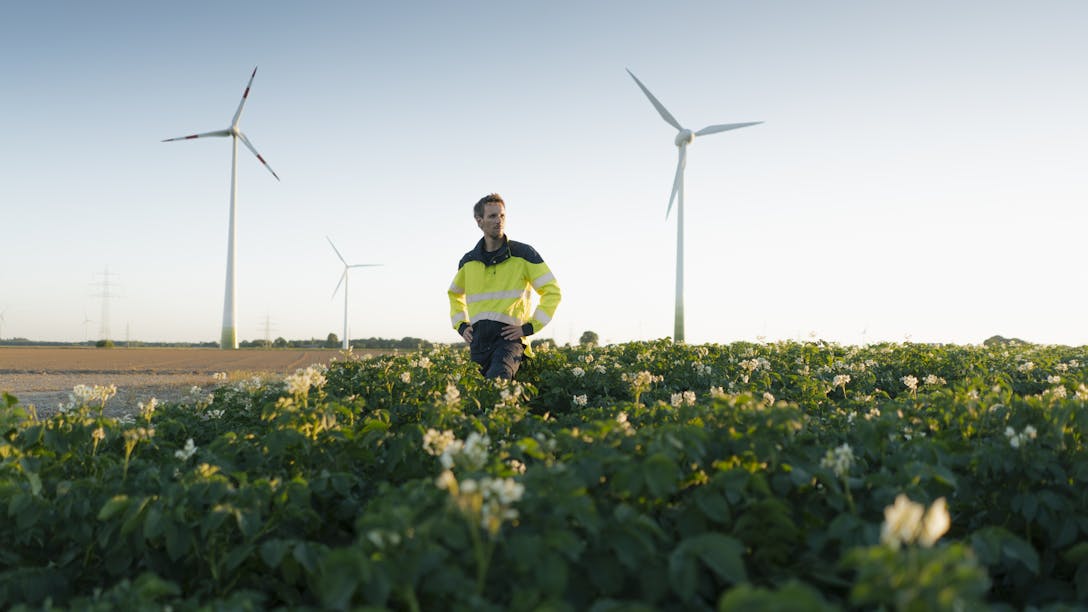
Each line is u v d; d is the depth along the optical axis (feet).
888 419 14.69
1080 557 11.70
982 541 10.71
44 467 16.02
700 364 36.11
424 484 11.46
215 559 12.46
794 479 11.81
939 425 17.79
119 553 12.67
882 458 13.85
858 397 25.63
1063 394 16.52
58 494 13.92
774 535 11.23
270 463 16.47
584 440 13.76
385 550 9.25
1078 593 11.65
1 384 71.77
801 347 46.50
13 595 11.65
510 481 9.48
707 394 30.04
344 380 33.42
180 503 12.50
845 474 11.85
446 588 8.93
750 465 12.83
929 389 25.79
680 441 12.48
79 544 13.48
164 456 18.24
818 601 6.93
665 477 10.97
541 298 31.30
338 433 16.92
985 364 41.65
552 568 9.11
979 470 13.89
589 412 20.04
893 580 6.93
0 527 13.78
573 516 10.52
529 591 8.55
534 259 31.45
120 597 9.86
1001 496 14.05
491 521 9.00
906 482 12.30
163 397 54.95
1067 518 12.92
